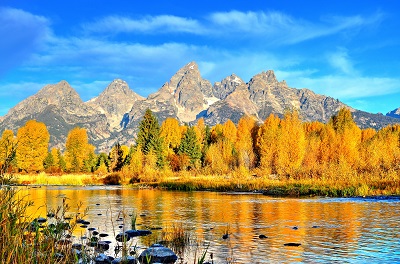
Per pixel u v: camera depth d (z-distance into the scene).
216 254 11.73
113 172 69.38
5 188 5.97
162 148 76.19
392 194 32.75
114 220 18.83
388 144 68.19
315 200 29.52
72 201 28.11
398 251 12.20
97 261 9.48
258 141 76.06
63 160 96.44
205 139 101.38
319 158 64.69
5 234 5.23
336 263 10.75
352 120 88.12
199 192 40.16
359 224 17.52
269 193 37.62
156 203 27.70
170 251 10.98
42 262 5.45
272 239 14.12
